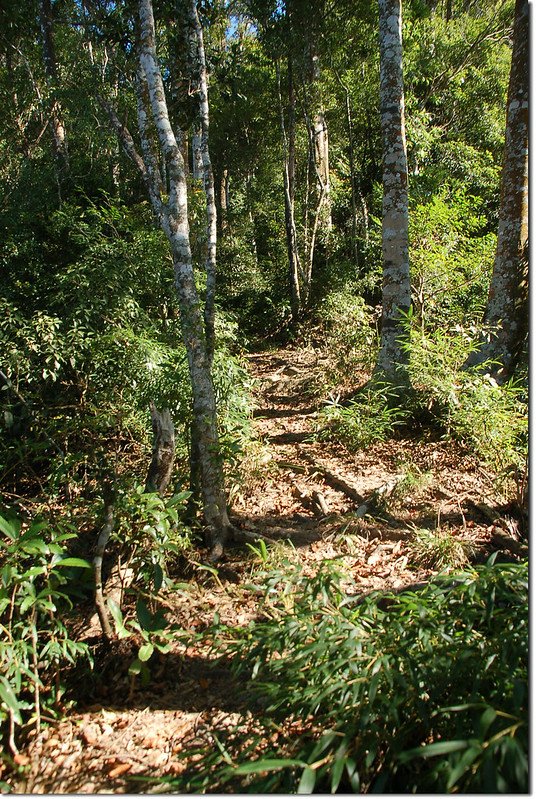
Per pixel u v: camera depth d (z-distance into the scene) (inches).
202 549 166.7
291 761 73.1
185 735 111.3
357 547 168.9
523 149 251.4
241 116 615.5
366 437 236.2
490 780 64.0
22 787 102.7
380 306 404.2
